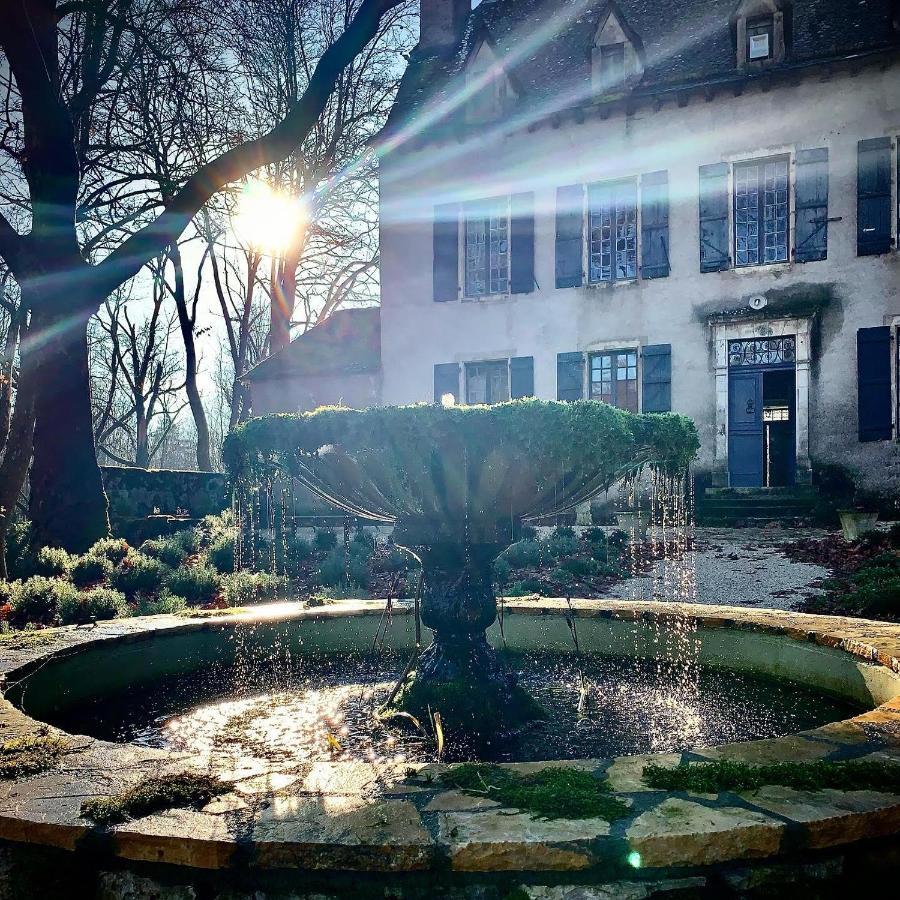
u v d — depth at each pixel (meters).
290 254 26.14
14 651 3.94
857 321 15.62
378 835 1.78
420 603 4.08
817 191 15.98
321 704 4.21
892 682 3.43
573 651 5.30
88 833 1.87
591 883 1.74
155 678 4.60
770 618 4.70
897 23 15.51
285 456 3.57
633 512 13.71
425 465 3.41
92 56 15.20
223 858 1.78
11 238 12.11
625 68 17.64
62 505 12.46
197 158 17.12
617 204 17.88
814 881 1.81
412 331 19.39
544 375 18.16
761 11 16.38
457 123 18.69
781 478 19.00
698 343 16.83
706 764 2.13
